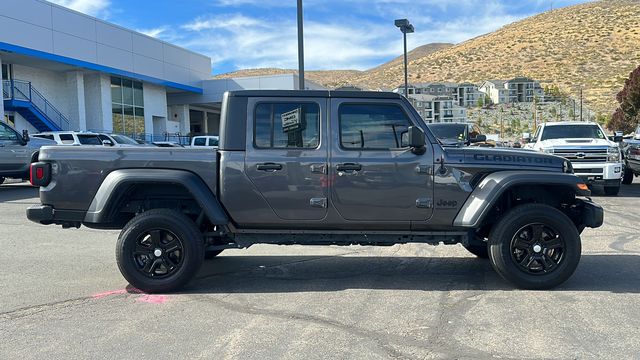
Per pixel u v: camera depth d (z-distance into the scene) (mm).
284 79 43188
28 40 27125
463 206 6016
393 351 4352
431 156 6000
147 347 4488
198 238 6020
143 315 5309
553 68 131000
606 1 161500
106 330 4898
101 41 32656
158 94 40188
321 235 6199
